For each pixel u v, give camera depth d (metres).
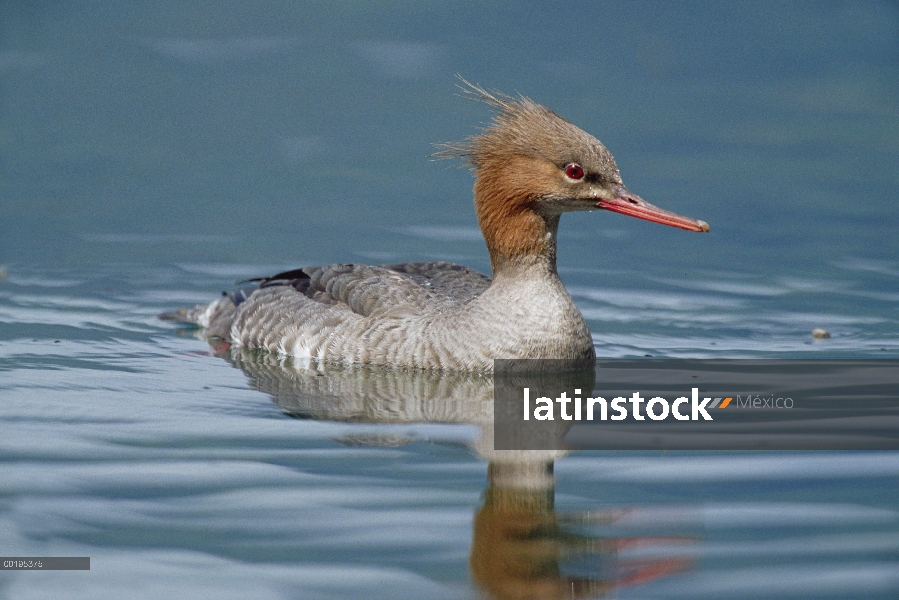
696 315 17.02
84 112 25.41
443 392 13.23
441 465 10.81
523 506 9.84
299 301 15.27
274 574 8.64
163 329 16.45
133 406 12.59
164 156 23.84
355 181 23.00
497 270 14.12
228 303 16.38
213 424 11.98
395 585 8.51
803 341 15.73
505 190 13.80
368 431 11.80
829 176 22.55
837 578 8.52
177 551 8.97
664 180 22.30
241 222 21.00
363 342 14.34
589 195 13.63
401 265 15.90
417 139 24.50
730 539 9.20
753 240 20.20
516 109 14.09
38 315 16.75
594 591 8.45
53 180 22.67
